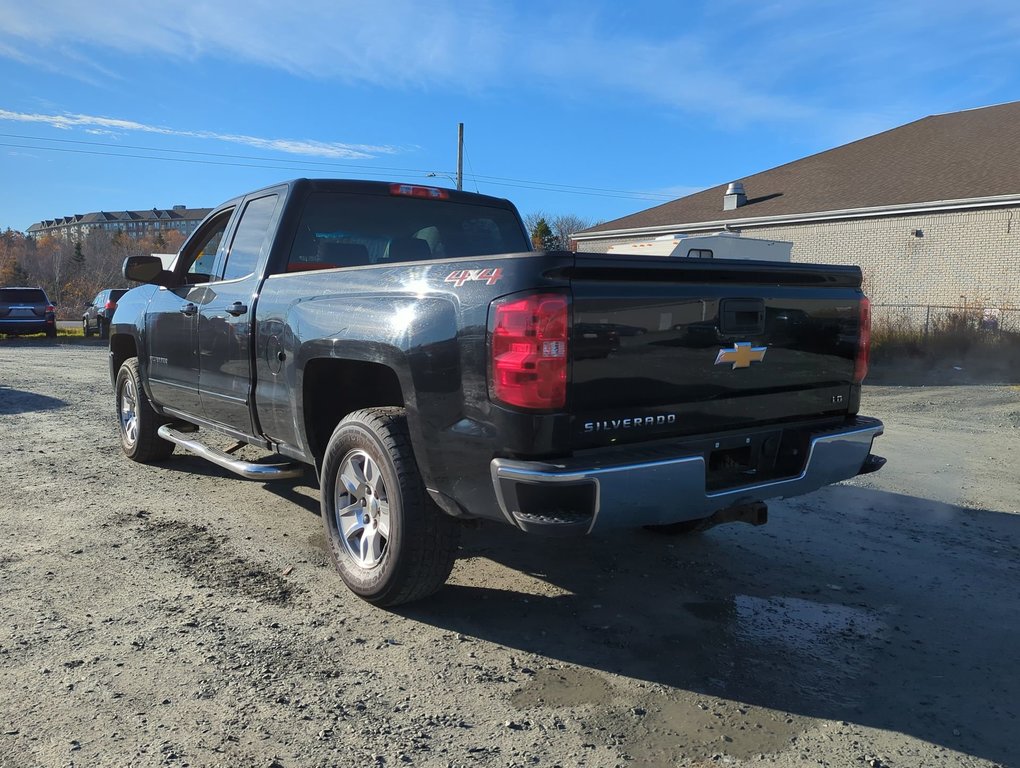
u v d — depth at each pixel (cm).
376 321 337
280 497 538
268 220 459
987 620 360
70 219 17625
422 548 335
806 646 330
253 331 427
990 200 1930
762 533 486
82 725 258
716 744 257
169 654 309
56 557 414
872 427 372
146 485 563
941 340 1700
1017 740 263
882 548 461
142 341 581
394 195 489
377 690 286
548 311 276
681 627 346
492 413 287
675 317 308
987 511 543
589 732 262
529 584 393
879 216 2156
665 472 292
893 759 250
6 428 780
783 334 346
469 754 248
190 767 237
